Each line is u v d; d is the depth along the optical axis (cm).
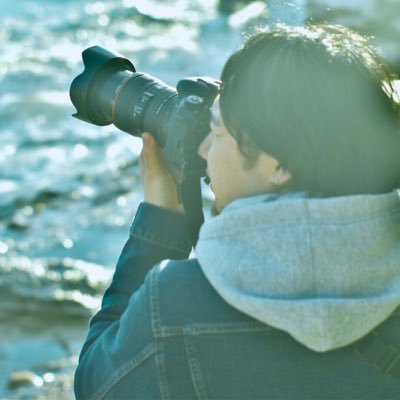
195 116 204
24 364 541
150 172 213
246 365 177
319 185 175
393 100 180
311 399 177
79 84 247
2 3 1908
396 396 178
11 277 689
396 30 1392
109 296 200
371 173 175
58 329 596
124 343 183
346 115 173
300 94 173
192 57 1514
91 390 188
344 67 176
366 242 170
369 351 177
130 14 1877
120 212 859
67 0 1969
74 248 773
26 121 1128
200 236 178
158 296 180
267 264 169
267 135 173
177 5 1967
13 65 1415
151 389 180
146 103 228
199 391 178
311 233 169
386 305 169
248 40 181
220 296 178
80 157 1010
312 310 165
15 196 890
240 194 181
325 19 206
